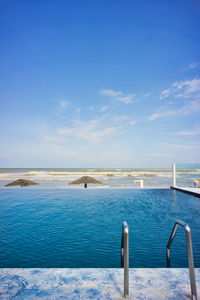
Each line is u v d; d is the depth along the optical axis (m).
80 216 7.01
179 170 73.75
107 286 2.08
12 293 1.96
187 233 1.99
